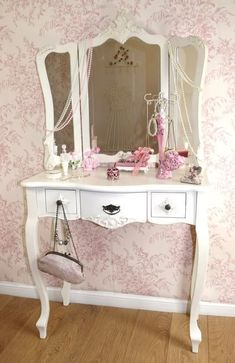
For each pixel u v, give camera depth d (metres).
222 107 1.75
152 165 1.85
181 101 1.75
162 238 1.97
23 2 1.83
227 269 1.93
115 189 1.53
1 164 2.07
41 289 1.80
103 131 1.88
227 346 1.76
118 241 2.03
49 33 1.85
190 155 1.78
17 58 1.90
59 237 2.09
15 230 2.15
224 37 1.68
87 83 1.84
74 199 1.65
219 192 1.85
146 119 1.82
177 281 2.02
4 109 1.98
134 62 1.78
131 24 1.72
